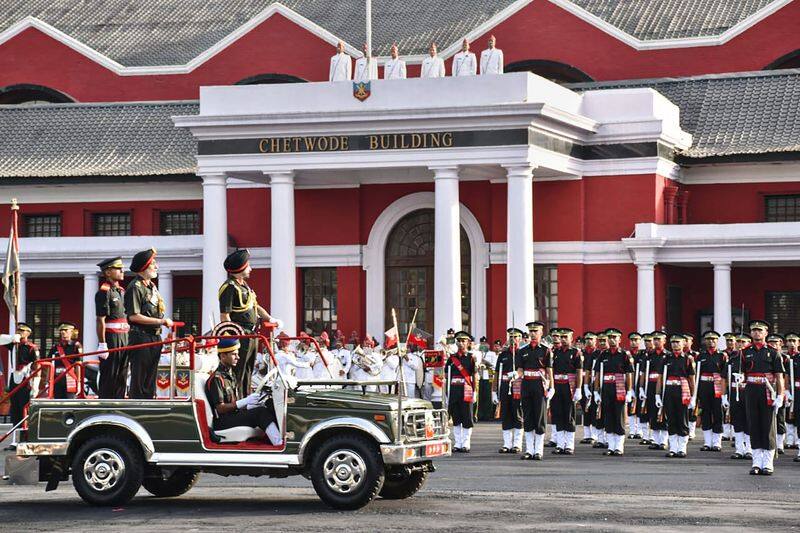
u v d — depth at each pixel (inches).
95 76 2615.7
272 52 2502.5
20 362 1253.7
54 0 2967.5
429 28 2532.0
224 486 984.9
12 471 854.5
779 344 1235.9
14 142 2268.7
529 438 1209.4
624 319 1893.5
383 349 1684.3
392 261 2009.1
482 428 1600.6
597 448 1346.0
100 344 880.3
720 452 1302.9
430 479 1015.6
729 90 2096.5
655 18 2427.4
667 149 1927.9
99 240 2092.8
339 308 2012.8
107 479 844.0
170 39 2758.4
